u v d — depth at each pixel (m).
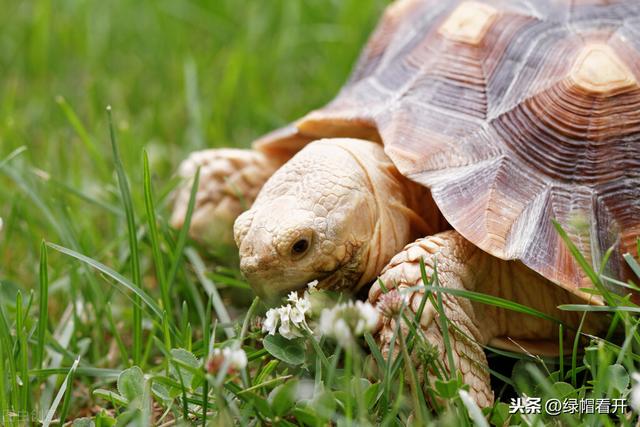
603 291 0.75
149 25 1.34
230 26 1.31
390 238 0.79
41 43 1.25
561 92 0.81
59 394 0.75
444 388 0.71
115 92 1.20
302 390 0.74
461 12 0.86
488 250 0.75
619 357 0.73
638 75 0.81
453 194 0.78
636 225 0.78
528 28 0.84
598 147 0.79
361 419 0.69
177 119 1.12
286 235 0.75
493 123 0.81
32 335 0.81
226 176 0.90
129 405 0.73
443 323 0.73
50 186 0.95
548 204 0.78
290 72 1.23
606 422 0.70
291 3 1.26
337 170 0.78
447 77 0.84
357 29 1.21
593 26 0.83
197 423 0.74
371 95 0.86
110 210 0.92
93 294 0.86
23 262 0.93
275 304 0.78
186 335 0.78
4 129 1.05
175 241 0.90
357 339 0.77
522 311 0.75
